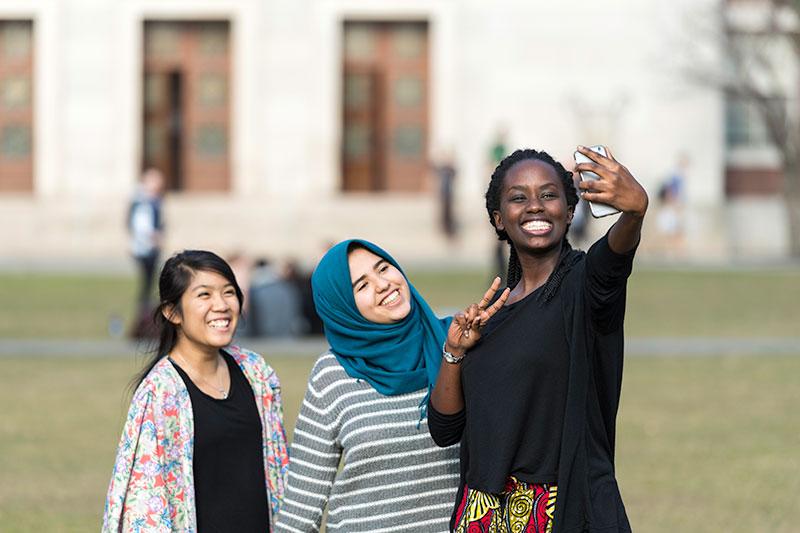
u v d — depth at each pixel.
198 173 48.22
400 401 7.27
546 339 6.59
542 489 6.59
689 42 46.12
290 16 47.72
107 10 47.59
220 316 7.69
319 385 7.35
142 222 28.61
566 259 6.77
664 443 15.53
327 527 7.41
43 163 47.47
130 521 7.31
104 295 31.55
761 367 21.30
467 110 47.84
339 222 46.28
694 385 19.58
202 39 48.16
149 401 7.45
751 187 48.22
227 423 7.58
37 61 47.59
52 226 46.31
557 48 47.50
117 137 47.59
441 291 31.34
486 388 6.67
